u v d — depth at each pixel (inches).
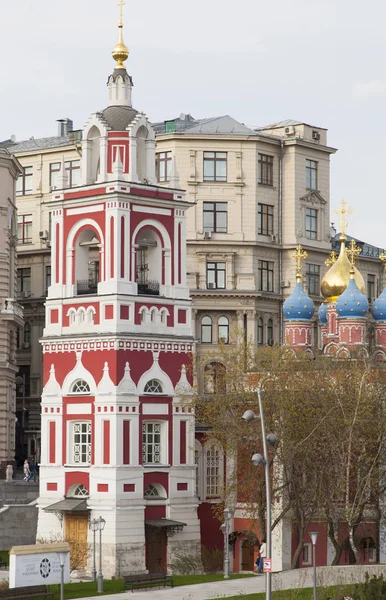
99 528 4239.7
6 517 4682.6
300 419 4343.0
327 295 5935.0
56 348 4665.4
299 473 4365.2
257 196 6811.0
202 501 4874.5
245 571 4810.5
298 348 5851.4
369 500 4574.3
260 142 6830.7
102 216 4581.7
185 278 4726.9
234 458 4736.7
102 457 4488.2
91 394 4544.8
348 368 4557.1
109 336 4498.0
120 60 4751.5
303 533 4402.1
